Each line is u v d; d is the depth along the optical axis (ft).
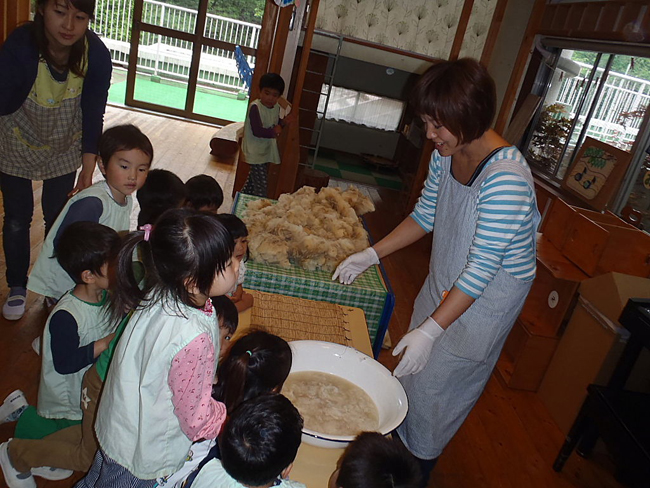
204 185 6.95
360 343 5.83
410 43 14.58
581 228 9.14
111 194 6.20
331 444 4.06
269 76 12.32
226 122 24.34
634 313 6.84
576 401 8.27
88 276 5.01
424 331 4.84
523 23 14.30
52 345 5.00
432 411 5.76
